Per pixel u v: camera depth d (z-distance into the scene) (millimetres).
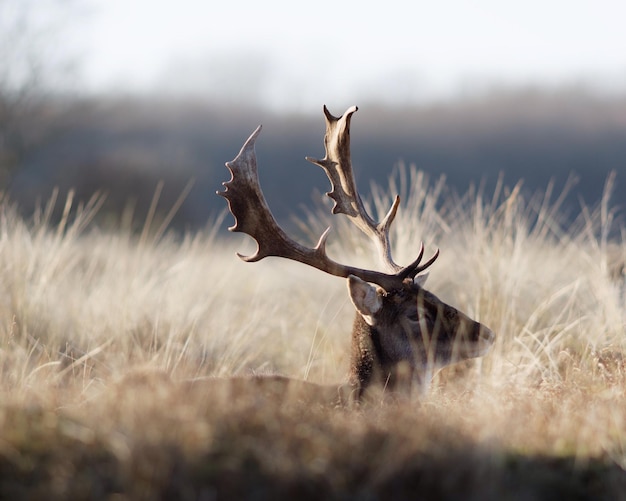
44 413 9828
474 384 14594
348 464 9062
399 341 13094
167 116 120875
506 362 14961
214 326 18484
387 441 9477
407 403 11523
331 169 14547
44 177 58719
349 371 13406
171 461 8688
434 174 88312
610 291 16969
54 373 14062
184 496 8508
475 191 74812
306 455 9047
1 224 22000
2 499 8469
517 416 11148
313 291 21141
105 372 15250
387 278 13219
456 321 13227
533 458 9984
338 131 14398
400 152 101062
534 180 84062
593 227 21312
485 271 17516
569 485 9578
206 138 114000
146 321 18062
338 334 18062
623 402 12383
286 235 13320
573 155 94938
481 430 10070
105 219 45000
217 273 22516
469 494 8961
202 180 60531
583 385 13836
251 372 15945
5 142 57125
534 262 19016
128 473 8570
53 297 18672
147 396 9914
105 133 96188
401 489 8930
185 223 52312
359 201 14398
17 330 16969
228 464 8773
